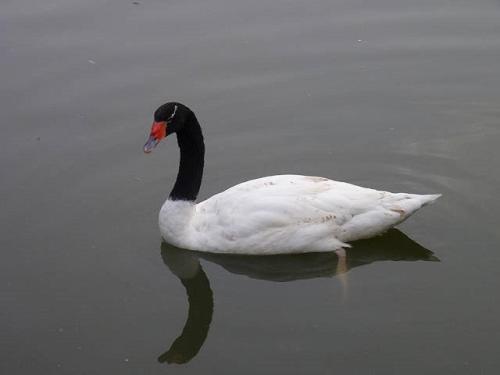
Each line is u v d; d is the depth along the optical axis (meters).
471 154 11.55
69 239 10.23
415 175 11.23
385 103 12.60
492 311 8.78
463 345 8.33
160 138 9.51
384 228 9.79
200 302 9.20
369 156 11.62
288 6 14.55
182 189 9.80
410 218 10.41
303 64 13.27
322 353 8.29
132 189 11.10
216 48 13.52
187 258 9.88
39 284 9.48
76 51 13.42
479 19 14.21
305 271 9.71
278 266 9.74
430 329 8.56
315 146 11.85
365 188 9.95
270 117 12.35
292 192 9.62
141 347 8.56
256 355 8.30
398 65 13.27
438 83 12.92
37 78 12.91
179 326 8.85
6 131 11.96
